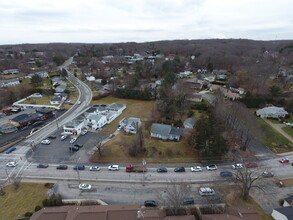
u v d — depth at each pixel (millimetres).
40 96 104438
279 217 35344
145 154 55625
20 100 97500
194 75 149125
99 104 93688
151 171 49500
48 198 40469
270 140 64500
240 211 34906
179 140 61312
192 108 85562
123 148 57531
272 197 42000
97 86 123625
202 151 53125
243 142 62469
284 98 96812
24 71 149500
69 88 119688
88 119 70312
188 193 42500
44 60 195125
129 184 45156
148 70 135875
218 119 68062
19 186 44031
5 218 36219
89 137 64188
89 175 47781
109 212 34125
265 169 50500
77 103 95688
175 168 50562
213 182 45969
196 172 49219
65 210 35031
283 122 77562
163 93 83500
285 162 53469
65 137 63656
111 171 49281
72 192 42594
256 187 44656
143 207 38500
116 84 115250
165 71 133875
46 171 48875
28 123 73562
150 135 64188
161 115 78938
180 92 81875
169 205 38188
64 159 53562
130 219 33188
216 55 192250
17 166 50719
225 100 91438
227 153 56281
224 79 136375
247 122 67188
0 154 55719
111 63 174625
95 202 39469
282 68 140625
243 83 116000
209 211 37375
